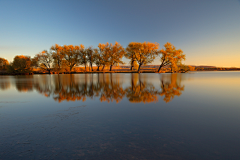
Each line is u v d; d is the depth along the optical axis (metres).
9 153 2.59
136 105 5.89
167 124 3.82
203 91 9.31
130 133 3.31
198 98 7.15
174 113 4.77
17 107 5.76
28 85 14.06
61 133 3.36
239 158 2.35
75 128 3.63
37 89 11.07
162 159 2.34
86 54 55.12
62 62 51.44
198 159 2.33
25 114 4.84
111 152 2.56
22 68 45.91
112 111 5.06
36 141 3.01
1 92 9.77
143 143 2.86
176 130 3.45
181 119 4.20
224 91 9.23
